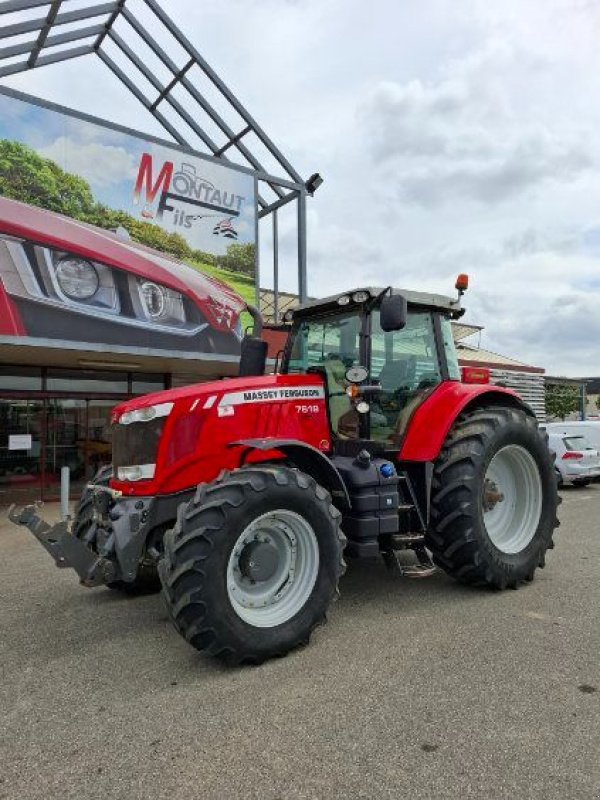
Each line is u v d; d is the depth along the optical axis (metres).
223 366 11.92
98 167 10.64
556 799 2.23
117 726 2.82
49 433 11.63
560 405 29.66
